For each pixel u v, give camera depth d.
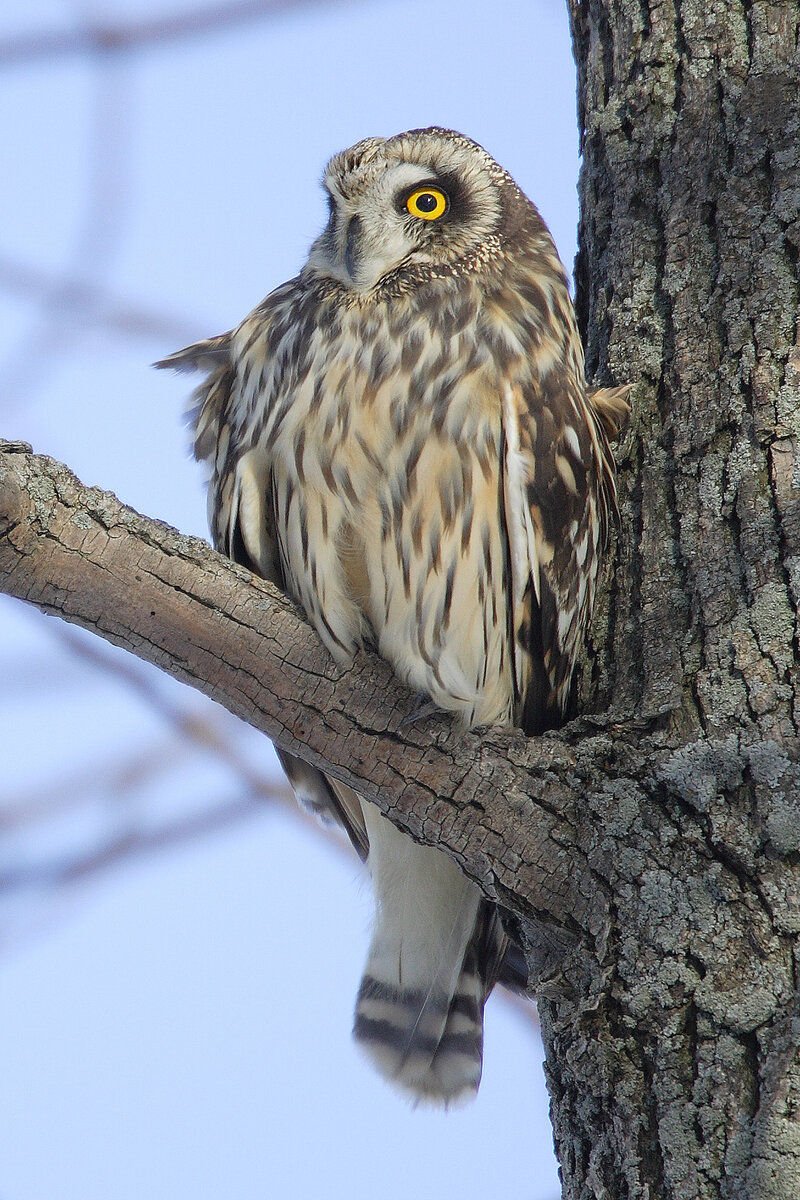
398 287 7.55
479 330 7.33
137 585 5.61
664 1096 5.12
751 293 6.45
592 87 7.60
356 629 7.30
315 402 7.26
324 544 7.23
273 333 7.74
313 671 5.80
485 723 6.20
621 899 5.43
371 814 7.82
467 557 7.18
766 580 5.86
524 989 7.73
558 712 7.29
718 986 5.16
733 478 6.14
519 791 5.69
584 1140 5.47
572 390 7.20
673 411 6.50
